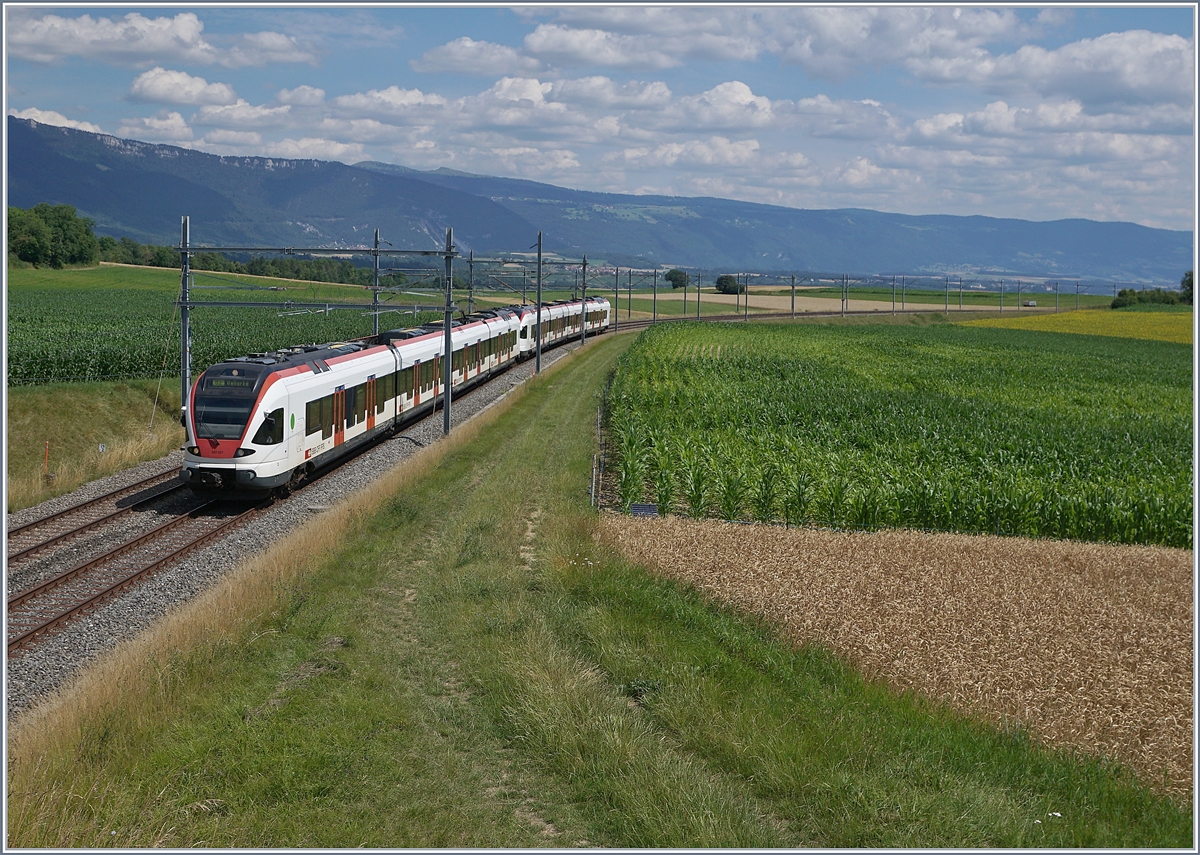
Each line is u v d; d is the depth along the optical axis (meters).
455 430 38.53
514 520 25.44
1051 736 12.99
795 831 11.03
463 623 17.66
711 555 22.09
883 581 20.14
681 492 31.61
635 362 60.53
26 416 37.34
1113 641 16.67
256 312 92.19
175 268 164.25
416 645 16.80
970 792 11.41
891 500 27.94
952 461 33.41
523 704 13.91
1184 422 47.78
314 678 14.94
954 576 20.75
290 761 12.09
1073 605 18.73
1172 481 31.33
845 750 12.46
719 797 11.41
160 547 22.72
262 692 14.24
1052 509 27.50
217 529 24.34
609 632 17.06
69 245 154.50
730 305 173.38
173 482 30.08
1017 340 104.69
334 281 156.88
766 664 15.59
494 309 64.75
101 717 12.58
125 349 47.41
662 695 14.37
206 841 10.38
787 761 12.23
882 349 83.56
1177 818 11.00
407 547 22.70
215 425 26.44
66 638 16.81
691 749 13.09
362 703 14.00
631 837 10.73
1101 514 27.17
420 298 107.69
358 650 16.20
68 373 43.59
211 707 13.49
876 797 11.27
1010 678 14.78
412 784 11.99
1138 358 86.56
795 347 82.88
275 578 18.69
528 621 17.53
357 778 11.98
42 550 22.19
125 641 16.58
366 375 35.19
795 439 35.84
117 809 10.76
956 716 13.45
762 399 45.69
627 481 29.55
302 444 29.03
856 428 39.00
